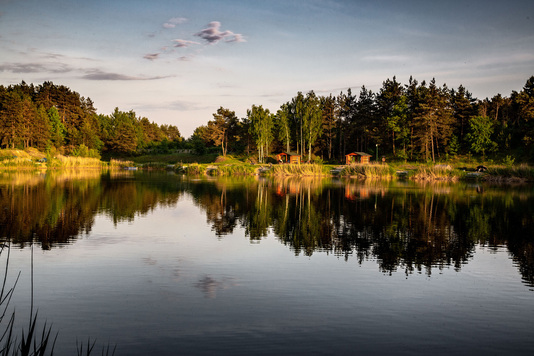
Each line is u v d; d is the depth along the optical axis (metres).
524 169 56.22
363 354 6.81
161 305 8.98
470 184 49.59
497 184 49.91
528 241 15.98
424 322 8.19
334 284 10.59
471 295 9.82
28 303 9.02
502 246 15.09
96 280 10.73
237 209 25.09
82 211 22.95
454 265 12.50
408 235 17.11
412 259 13.16
